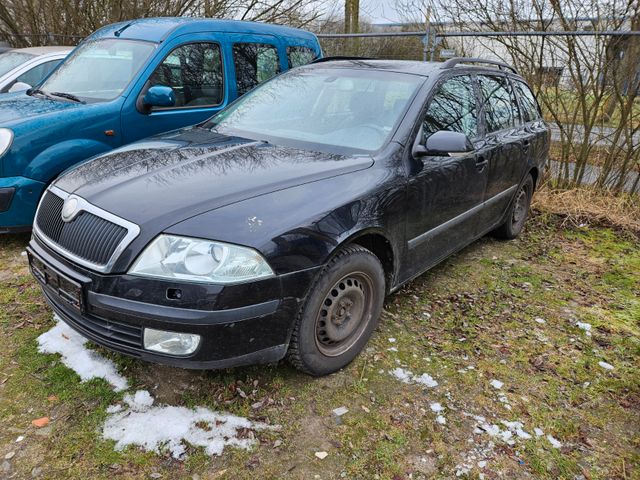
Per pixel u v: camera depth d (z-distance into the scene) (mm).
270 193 2576
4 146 3926
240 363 2418
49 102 4625
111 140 4590
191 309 2217
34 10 11148
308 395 2725
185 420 2469
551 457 2449
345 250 2738
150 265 2248
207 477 2193
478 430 2580
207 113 5406
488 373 3043
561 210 6480
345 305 2865
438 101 3555
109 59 5160
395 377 2934
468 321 3637
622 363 3270
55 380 2689
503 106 4637
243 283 2273
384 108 3436
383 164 3068
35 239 2799
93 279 2330
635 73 6328
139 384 2691
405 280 3420
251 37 5930
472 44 7359
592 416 2760
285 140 3402
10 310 3328
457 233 3965
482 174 4020
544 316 3809
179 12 10891
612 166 6781
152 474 2188
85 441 2324
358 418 2592
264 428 2473
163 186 2578
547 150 5512
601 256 5176
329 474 2254
